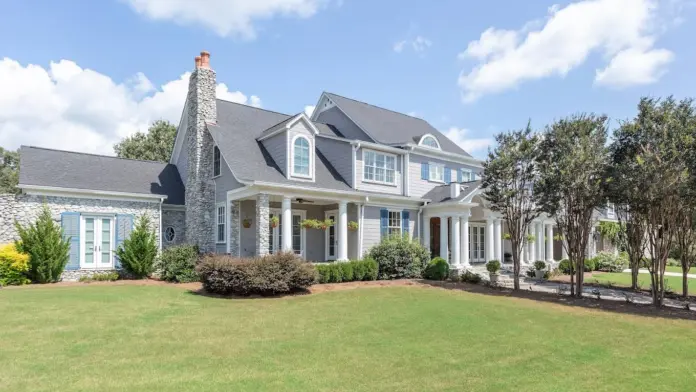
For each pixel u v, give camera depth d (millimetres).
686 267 16047
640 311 12500
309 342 8109
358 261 18234
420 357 7266
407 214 22328
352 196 19484
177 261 17000
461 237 21781
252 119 21953
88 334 8320
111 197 18469
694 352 7938
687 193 12477
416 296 14211
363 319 10375
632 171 13141
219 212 19141
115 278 17453
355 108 24922
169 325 9336
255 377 6043
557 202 15133
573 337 8984
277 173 18422
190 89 20422
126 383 5688
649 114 13336
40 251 15781
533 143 16109
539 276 22000
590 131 14883
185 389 5496
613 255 28516
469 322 10250
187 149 21141
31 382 5664
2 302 11266
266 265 13938
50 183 17266
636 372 6656
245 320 10039
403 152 22500
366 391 5598
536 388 5844
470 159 26312
